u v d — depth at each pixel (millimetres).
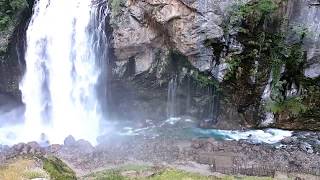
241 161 34906
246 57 38656
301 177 32438
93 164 33969
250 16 36906
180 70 40250
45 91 41719
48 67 41344
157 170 33031
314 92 39375
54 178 28797
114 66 40125
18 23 39969
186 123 41531
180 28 37406
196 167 33938
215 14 36750
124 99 42562
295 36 37781
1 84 41625
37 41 40938
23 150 35500
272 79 39094
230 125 40750
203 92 40750
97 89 41375
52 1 41125
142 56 39812
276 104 39656
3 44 39250
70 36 40812
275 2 36875
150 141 38094
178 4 36781
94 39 40062
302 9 37281
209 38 37312
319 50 37781
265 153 36094
